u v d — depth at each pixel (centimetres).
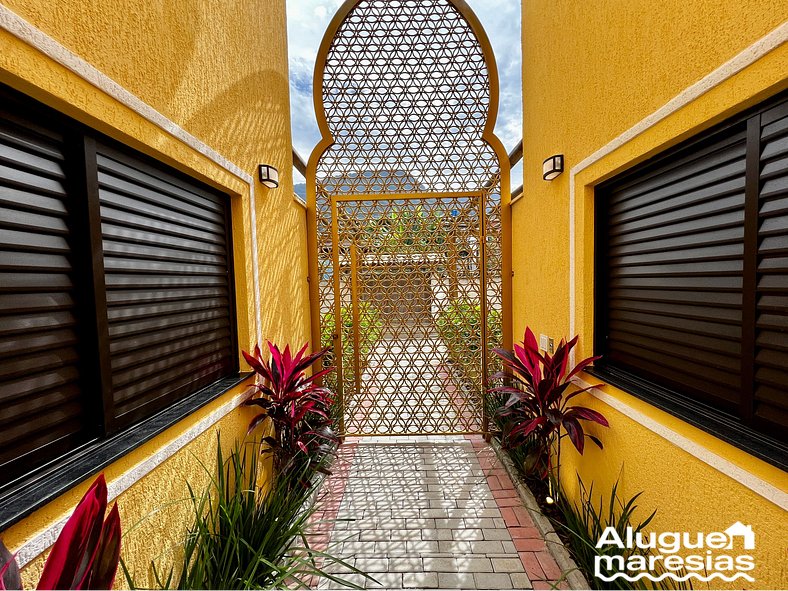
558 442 250
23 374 102
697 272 143
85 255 122
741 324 125
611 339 206
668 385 162
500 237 353
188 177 183
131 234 144
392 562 207
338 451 343
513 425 279
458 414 361
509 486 282
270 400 244
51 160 113
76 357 119
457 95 338
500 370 357
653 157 160
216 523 174
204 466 174
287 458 244
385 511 253
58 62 101
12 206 99
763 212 113
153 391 157
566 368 232
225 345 219
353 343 360
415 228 352
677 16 134
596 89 192
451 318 357
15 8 89
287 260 297
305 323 345
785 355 110
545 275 267
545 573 197
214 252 206
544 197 266
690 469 134
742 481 112
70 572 74
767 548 106
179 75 161
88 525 79
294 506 202
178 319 175
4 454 97
